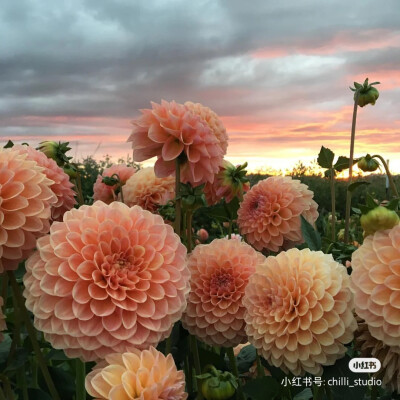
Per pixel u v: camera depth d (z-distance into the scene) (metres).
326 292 1.49
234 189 2.37
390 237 1.42
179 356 1.91
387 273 1.39
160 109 1.88
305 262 1.61
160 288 1.44
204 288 1.81
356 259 1.46
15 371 1.68
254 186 2.62
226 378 1.48
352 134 2.42
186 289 1.51
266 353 1.57
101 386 1.24
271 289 1.58
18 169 1.48
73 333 1.35
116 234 1.46
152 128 1.84
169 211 2.20
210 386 1.46
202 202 1.87
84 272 1.39
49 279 1.39
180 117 1.85
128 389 1.21
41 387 1.77
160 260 1.47
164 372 1.29
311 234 1.91
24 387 1.71
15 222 1.41
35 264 1.41
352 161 2.41
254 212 2.53
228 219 2.44
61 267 1.38
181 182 1.95
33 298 1.41
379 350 1.50
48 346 1.83
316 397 1.58
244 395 1.82
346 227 2.33
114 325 1.37
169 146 1.84
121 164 3.04
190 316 1.80
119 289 1.43
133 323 1.38
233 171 2.38
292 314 1.52
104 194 2.91
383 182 5.83
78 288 1.38
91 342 1.36
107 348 1.38
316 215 2.61
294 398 1.95
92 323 1.38
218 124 2.37
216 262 1.86
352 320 1.48
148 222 1.53
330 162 2.44
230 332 1.79
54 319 1.37
